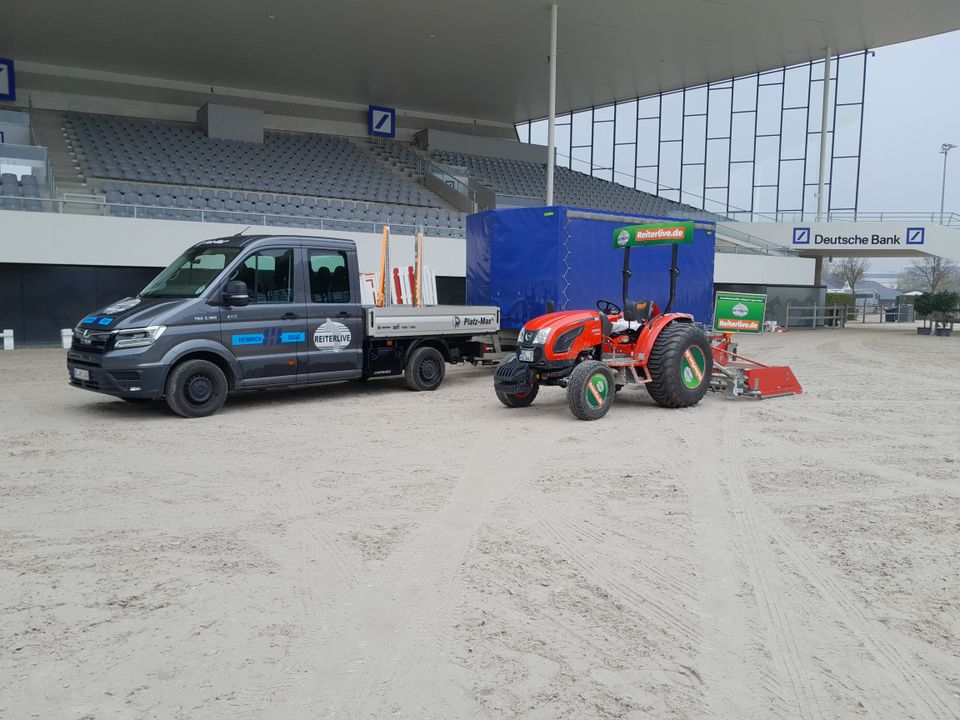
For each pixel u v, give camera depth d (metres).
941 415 8.74
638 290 11.64
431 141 31.95
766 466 6.20
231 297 8.28
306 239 9.15
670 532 4.52
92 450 6.62
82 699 2.65
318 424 7.94
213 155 24.09
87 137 22.95
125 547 4.20
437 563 3.98
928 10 22.50
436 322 10.27
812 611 3.43
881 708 2.63
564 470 6.01
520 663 2.92
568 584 3.71
